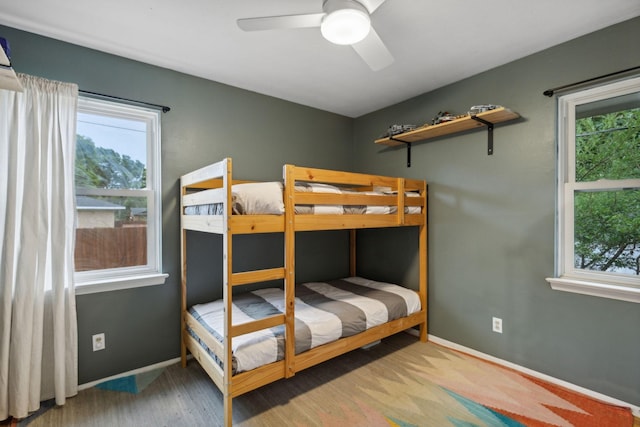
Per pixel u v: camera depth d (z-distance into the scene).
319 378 2.29
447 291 2.84
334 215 2.16
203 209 2.07
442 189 2.88
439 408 1.93
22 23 1.88
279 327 2.06
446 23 1.91
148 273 2.45
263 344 1.85
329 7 1.43
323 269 3.51
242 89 2.89
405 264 3.20
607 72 1.96
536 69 2.27
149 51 2.23
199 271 2.63
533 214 2.29
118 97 2.27
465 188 2.70
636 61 1.86
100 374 2.21
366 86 2.87
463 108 2.71
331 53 2.27
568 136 2.20
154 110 2.44
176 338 2.53
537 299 2.28
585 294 2.06
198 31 1.98
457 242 2.77
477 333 2.62
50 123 1.94
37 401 1.87
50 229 1.96
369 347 2.81
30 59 1.97
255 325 1.79
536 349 2.28
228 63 2.41
